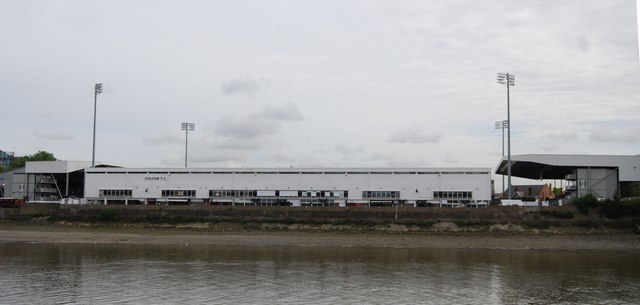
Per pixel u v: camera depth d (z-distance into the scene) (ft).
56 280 201.98
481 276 218.38
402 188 421.59
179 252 282.97
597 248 322.14
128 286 192.54
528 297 182.19
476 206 402.72
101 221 397.39
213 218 385.50
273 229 372.79
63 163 482.28
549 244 329.93
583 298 181.47
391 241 335.26
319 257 268.41
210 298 175.83
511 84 426.51
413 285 198.80
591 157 407.64
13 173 495.82
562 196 449.48
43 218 406.21
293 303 170.50
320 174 430.61
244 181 438.40
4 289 186.60
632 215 362.74
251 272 222.07
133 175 451.12
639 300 179.32
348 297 179.01
